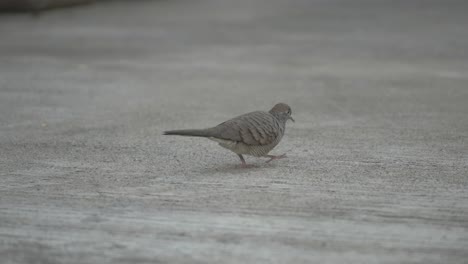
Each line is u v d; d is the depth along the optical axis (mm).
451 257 8750
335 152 14070
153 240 9328
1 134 15727
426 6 51531
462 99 19953
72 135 15664
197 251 8953
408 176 12297
